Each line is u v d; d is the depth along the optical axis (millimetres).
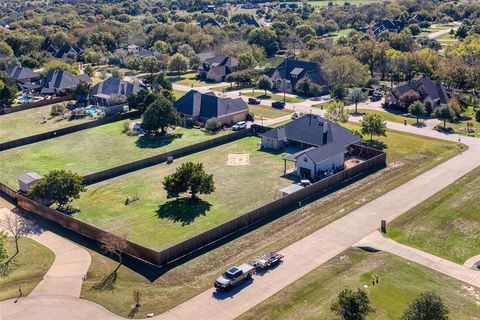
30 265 63812
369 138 107750
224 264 62875
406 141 105750
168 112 111562
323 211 75812
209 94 125188
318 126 100312
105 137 113562
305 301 54156
